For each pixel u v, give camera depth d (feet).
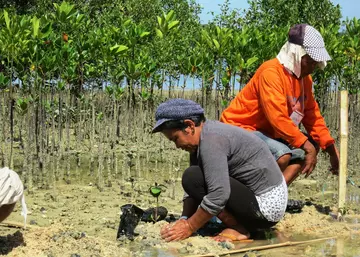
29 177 24.75
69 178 26.32
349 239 18.24
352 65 33.55
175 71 35.86
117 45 29.17
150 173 29.07
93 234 17.95
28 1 74.23
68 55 29.17
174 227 17.26
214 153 16.49
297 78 19.13
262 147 17.29
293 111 19.40
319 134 20.81
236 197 17.25
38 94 28.07
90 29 36.76
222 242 17.20
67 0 62.64
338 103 35.86
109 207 21.61
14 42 26.48
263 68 19.03
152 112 38.14
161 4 59.82
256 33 32.78
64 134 38.09
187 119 16.58
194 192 17.28
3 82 27.27
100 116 32.83
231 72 31.73
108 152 28.89
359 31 34.42
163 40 33.45
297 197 24.40
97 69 31.55
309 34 18.63
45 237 16.38
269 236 18.40
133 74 30.27
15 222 17.67
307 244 17.58
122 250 16.17
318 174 28.86
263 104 18.75
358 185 27.17
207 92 34.99
